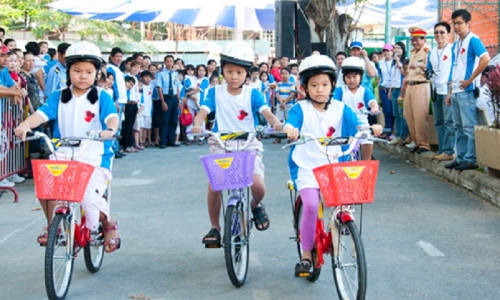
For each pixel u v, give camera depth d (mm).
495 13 14945
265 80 18609
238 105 5914
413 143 13070
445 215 7969
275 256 6367
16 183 10719
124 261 6320
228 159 5121
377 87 14984
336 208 4832
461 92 9711
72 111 5527
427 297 5184
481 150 9305
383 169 11633
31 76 11570
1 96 9539
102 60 5609
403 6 21719
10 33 27906
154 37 37625
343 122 5340
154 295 5344
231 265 5281
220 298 5258
